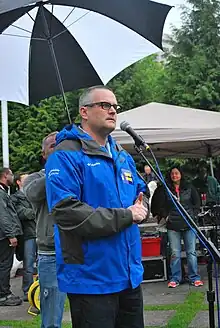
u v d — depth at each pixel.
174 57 17.03
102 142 2.54
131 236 2.48
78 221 2.27
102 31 4.57
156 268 7.15
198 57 16.39
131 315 2.55
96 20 4.48
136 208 2.36
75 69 4.59
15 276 8.22
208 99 15.80
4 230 5.99
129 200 2.49
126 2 4.26
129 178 2.55
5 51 4.38
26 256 6.31
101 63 4.63
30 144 16.28
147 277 7.14
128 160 2.67
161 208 6.69
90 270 2.35
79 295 2.38
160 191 6.66
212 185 8.02
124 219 2.31
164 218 6.84
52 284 3.47
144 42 4.65
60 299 3.49
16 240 6.05
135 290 2.55
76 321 2.42
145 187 2.70
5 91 4.45
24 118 16.77
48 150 3.46
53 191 2.35
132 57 4.67
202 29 16.81
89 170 2.39
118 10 4.37
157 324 5.00
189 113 7.50
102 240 2.35
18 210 6.23
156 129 6.95
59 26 4.37
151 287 6.80
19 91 4.51
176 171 6.63
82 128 2.55
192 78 16.25
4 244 6.10
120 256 2.40
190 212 6.54
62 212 2.29
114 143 2.66
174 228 6.62
